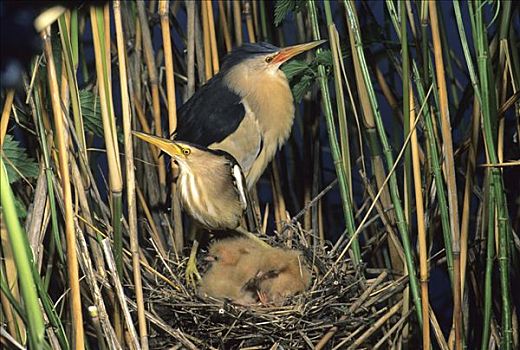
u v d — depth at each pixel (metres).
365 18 4.39
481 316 4.05
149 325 3.71
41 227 3.07
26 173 3.16
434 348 4.37
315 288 3.56
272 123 4.20
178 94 4.70
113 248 3.27
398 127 4.33
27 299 2.18
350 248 3.82
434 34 3.10
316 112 4.28
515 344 3.95
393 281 3.71
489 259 3.43
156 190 4.14
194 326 3.54
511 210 4.25
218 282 3.58
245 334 3.48
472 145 3.48
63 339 2.98
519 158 4.11
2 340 2.87
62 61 2.94
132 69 4.07
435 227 3.81
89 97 3.43
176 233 4.05
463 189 4.21
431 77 3.50
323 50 3.98
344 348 3.70
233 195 3.87
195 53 4.51
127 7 4.17
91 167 4.20
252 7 4.35
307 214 4.28
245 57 4.19
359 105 4.15
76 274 2.79
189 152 3.78
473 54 4.24
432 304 4.86
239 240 3.84
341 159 3.50
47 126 3.07
